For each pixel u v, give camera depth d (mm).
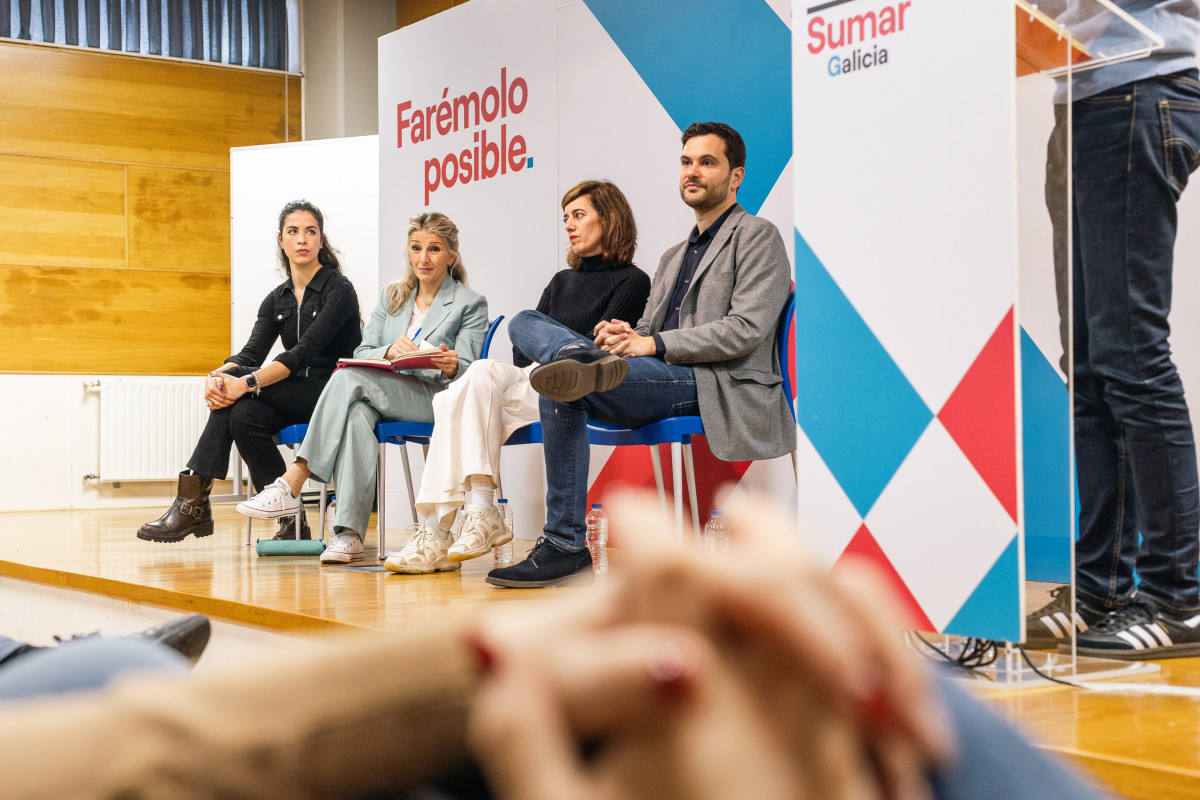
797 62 1736
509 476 3957
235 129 6824
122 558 3496
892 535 1612
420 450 4379
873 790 205
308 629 2154
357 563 3299
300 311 4180
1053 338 1510
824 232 1703
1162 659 1715
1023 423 1526
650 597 208
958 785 314
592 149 3688
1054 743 1178
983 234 1513
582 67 3705
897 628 214
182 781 244
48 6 6430
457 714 257
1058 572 1529
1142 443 1736
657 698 193
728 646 204
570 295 3393
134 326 6598
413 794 265
